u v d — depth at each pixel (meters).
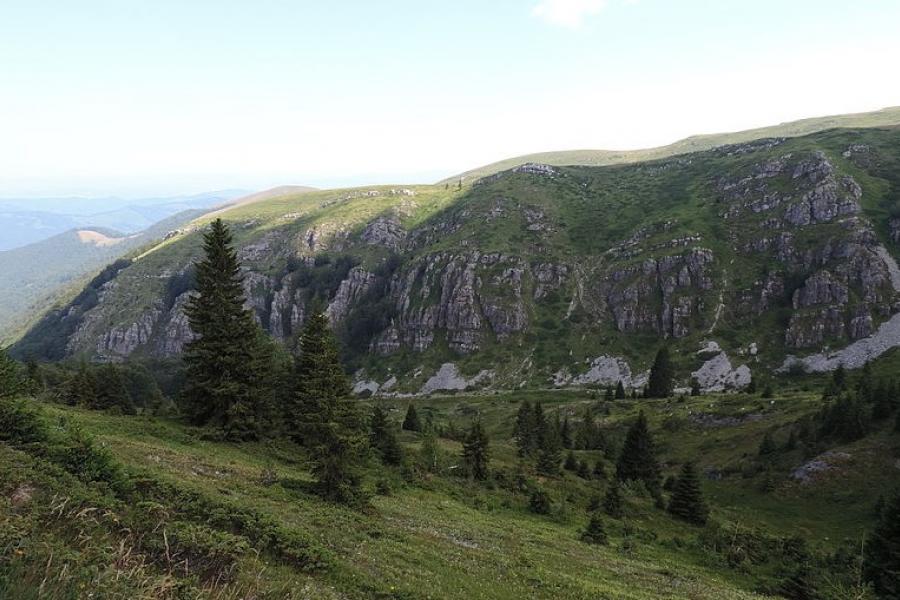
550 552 42.19
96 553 12.89
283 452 56.97
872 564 48.28
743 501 97.00
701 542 62.91
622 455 94.19
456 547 35.19
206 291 58.22
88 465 22.56
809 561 56.84
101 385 90.00
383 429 72.62
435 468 74.56
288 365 73.38
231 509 24.75
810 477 95.50
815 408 125.62
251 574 17.59
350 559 25.16
